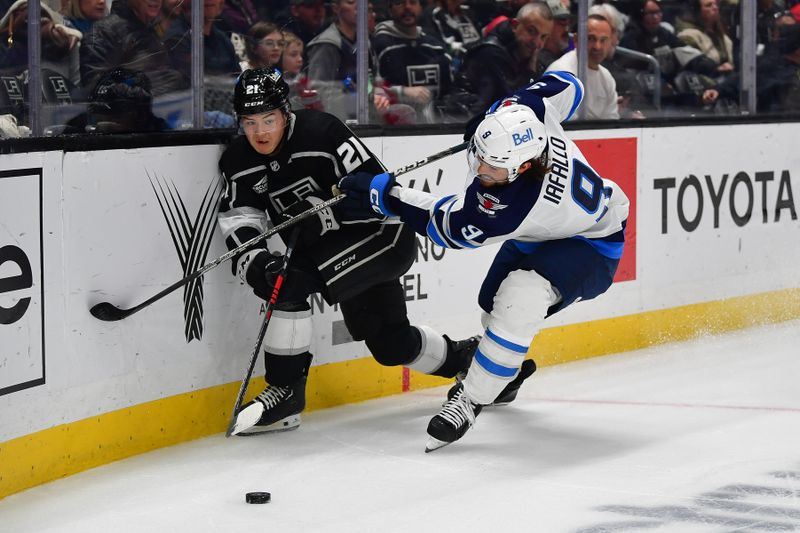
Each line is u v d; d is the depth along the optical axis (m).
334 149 9.25
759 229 14.10
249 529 7.32
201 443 9.36
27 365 8.07
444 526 7.32
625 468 8.52
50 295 8.23
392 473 8.48
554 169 8.48
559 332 12.21
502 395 10.07
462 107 11.88
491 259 11.77
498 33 11.96
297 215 9.10
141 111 9.45
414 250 9.73
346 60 10.85
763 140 14.05
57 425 8.37
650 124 12.89
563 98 8.90
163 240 9.16
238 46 10.11
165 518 7.55
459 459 8.81
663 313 13.20
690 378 11.44
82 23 8.97
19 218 7.95
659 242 13.09
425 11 11.45
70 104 8.98
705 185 13.50
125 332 8.88
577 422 9.84
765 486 8.05
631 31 12.86
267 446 9.23
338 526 7.35
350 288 9.34
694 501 7.75
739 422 9.75
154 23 9.42
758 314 14.20
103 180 8.62
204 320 9.55
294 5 10.42
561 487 8.09
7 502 7.88
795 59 14.31
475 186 8.39
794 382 11.17
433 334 9.95
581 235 9.08
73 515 7.62
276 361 9.43
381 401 10.73
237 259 9.28
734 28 13.74
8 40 8.55
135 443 9.03
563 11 12.27
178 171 9.27
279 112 8.99
